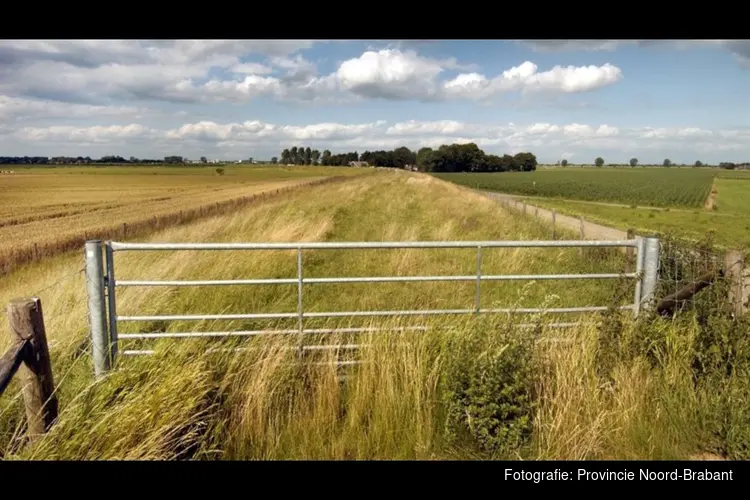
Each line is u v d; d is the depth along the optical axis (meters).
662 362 3.95
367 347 4.14
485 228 15.53
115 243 3.90
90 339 3.97
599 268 8.96
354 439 3.42
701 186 75.31
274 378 3.79
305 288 7.87
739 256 4.33
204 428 3.43
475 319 4.35
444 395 3.51
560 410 3.44
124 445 2.91
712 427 3.46
